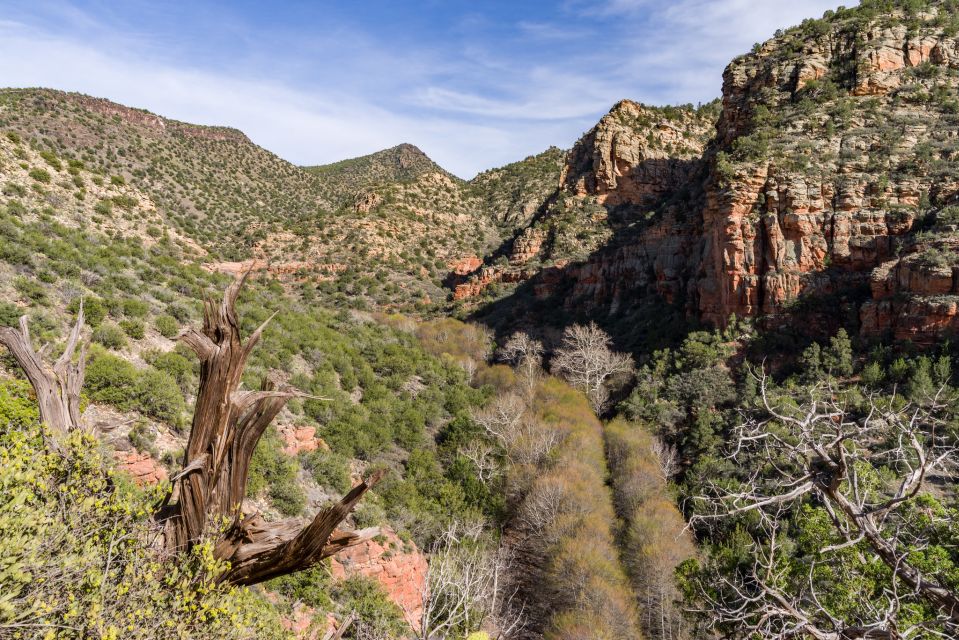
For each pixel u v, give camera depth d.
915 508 9.50
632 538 27.58
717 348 47.75
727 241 50.41
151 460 15.92
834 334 43.72
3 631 3.56
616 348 60.06
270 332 34.91
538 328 73.19
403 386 41.00
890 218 45.16
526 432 38.84
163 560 4.46
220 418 4.57
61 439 4.45
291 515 20.06
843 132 53.25
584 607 22.97
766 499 6.27
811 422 6.50
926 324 37.22
